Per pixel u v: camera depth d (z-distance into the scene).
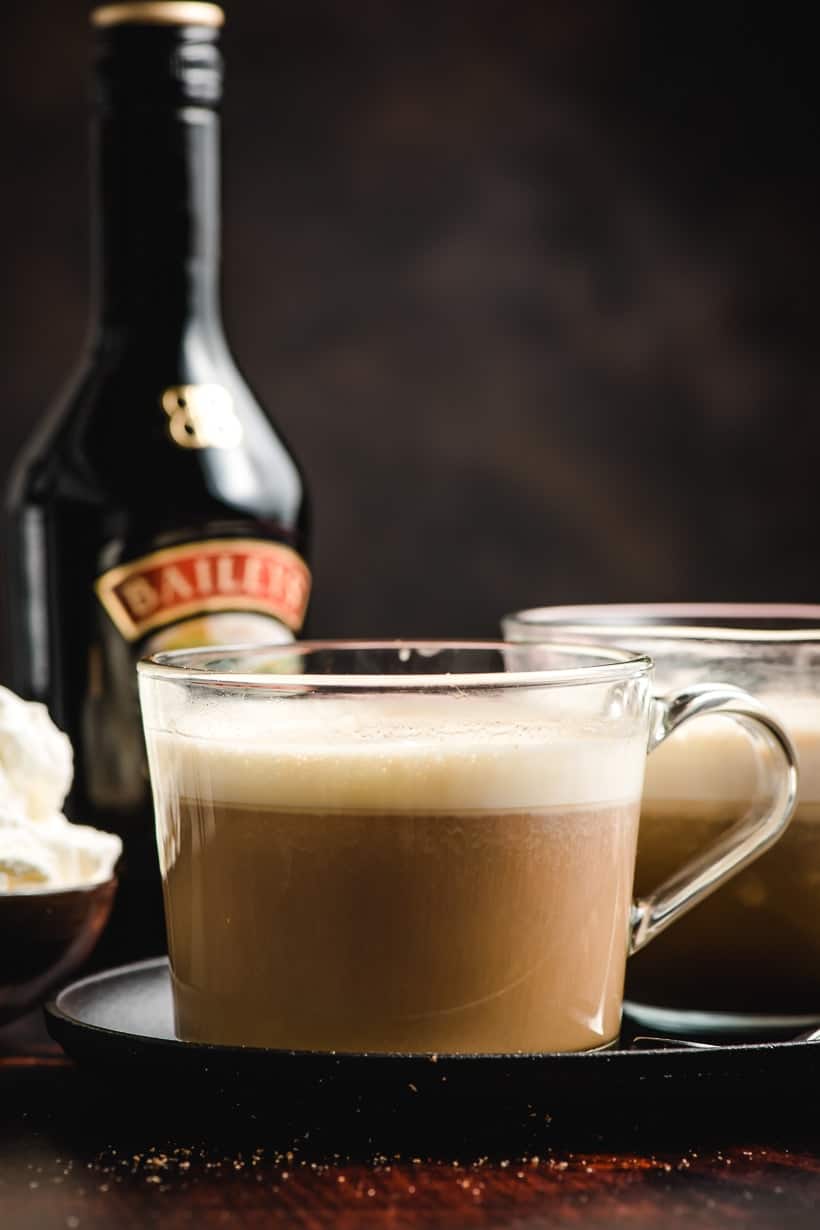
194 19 0.73
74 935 0.63
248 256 1.35
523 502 1.37
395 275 1.36
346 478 1.36
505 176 1.36
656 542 1.38
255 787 0.56
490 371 1.37
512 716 0.56
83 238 1.33
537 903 0.56
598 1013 0.57
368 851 0.55
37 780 0.64
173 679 0.57
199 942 0.57
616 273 1.37
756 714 0.60
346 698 0.56
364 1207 0.53
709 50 1.37
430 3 1.35
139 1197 0.54
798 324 1.38
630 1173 0.55
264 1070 0.55
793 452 1.38
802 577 1.38
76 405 0.74
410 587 1.37
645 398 1.38
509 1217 0.53
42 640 0.74
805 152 1.37
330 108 1.35
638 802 0.58
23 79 1.32
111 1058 0.57
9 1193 0.54
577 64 1.36
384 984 0.55
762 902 0.62
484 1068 0.55
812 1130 0.57
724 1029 0.62
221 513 0.73
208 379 0.74
